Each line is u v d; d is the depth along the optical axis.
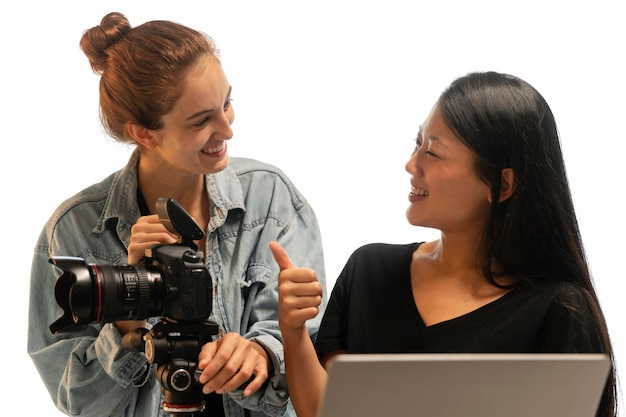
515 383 1.12
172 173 1.79
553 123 1.57
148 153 1.78
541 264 1.57
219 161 1.70
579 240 1.58
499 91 1.54
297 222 1.90
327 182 2.55
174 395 1.50
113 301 1.47
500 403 1.13
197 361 1.52
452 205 1.55
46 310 1.84
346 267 1.73
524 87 1.55
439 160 1.54
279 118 2.54
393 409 1.09
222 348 1.51
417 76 2.58
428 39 2.58
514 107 1.53
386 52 2.57
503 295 1.55
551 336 1.50
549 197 1.54
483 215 1.57
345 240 2.55
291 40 2.54
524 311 1.52
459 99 1.54
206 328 1.54
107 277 1.47
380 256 1.71
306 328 1.63
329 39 2.55
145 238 1.59
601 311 1.54
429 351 1.55
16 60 2.44
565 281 1.55
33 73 2.45
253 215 1.86
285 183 1.92
